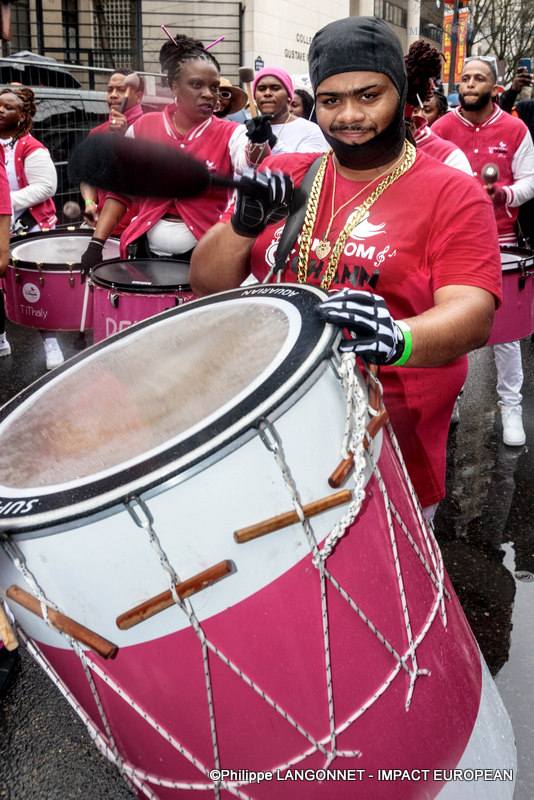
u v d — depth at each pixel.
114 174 1.05
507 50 15.98
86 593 0.82
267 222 1.30
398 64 1.17
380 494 0.95
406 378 1.30
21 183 4.02
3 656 1.87
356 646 0.90
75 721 1.74
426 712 0.96
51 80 6.14
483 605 2.11
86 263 2.83
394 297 1.25
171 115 2.68
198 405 0.88
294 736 0.89
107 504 0.78
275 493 0.82
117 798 1.53
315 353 0.86
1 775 1.59
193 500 0.79
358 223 1.26
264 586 0.83
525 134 3.25
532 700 1.74
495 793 1.06
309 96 4.95
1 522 0.82
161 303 2.24
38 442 0.97
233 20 11.06
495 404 3.58
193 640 0.84
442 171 1.24
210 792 0.92
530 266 2.62
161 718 0.89
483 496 2.71
